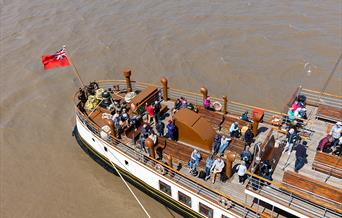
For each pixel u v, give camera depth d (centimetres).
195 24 4419
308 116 2047
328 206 1331
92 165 2445
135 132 2095
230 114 2228
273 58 3588
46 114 3025
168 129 2011
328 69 3328
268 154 1734
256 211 1587
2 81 3544
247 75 3362
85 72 3622
